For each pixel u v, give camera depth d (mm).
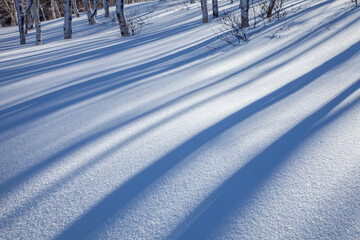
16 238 1122
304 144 1607
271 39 4801
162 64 4371
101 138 2021
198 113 2273
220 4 14711
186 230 1089
